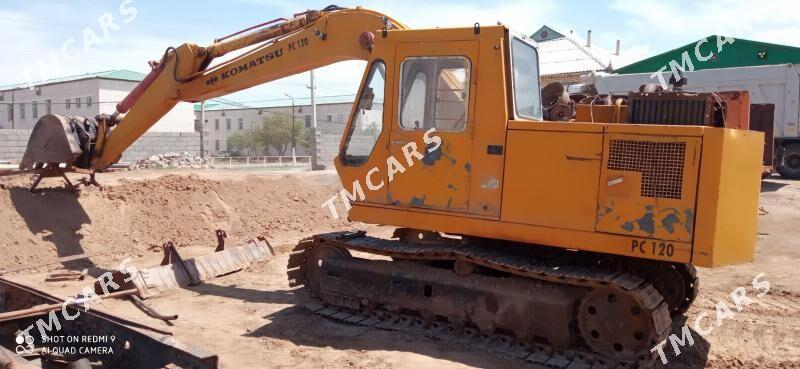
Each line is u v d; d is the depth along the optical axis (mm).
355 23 6684
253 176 12633
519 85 5703
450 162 5473
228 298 7051
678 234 4691
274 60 7340
